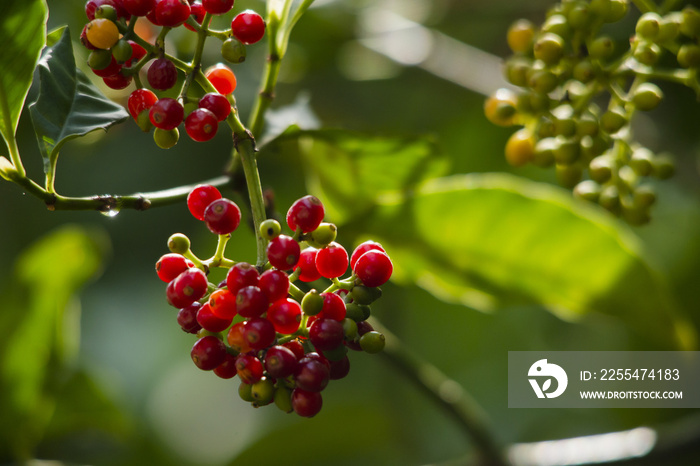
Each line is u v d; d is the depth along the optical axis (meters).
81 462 0.57
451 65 0.60
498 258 0.45
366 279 0.32
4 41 0.35
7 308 0.50
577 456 0.45
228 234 0.33
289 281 0.32
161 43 0.34
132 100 0.34
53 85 0.35
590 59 0.39
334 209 0.43
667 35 0.38
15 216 0.68
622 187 0.41
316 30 0.60
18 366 0.51
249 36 0.34
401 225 0.44
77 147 0.61
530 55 0.41
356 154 0.42
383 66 0.62
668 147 0.56
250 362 0.32
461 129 0.67
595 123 0.39
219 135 0.63
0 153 0.45
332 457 0.68
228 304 0.32
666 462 0.45
